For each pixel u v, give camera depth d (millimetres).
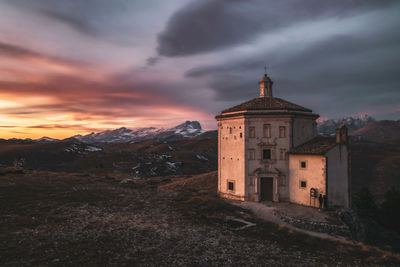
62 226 23797
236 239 23516
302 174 37000
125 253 19328
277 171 38438
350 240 26594
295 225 29594
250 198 39312
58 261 17203
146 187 48531
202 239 23078
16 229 22234
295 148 38719
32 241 20031
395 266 20062
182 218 28766
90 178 57312
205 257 19641
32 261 16953
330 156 35469
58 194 35906
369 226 38031
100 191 40812
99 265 17172
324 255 21375
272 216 32250
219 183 43594
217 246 21766
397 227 41219
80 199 34156
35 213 26875
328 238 25047
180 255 19688
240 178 40125
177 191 44781
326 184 34656
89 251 19094
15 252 17938
